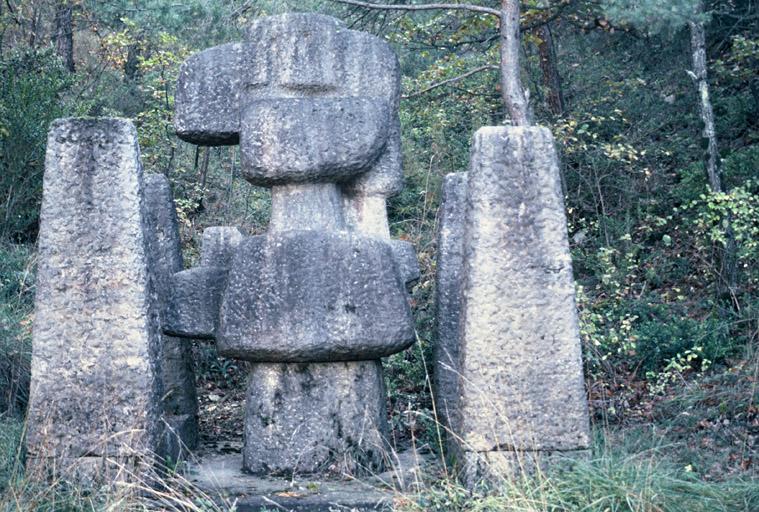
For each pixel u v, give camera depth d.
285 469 5.20
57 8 14.34
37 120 10.26
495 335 4.73
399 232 10.77
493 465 4.67
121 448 4.68
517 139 4.80
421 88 11.11
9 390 6.54
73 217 4.77
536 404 4.73
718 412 6.95
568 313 4.75
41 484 4.56
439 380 5.78
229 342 5.18
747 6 12.82
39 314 4.74
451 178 5.93
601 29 13.23
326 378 5.27
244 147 5.27
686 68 12.65
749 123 12.00
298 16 5.43
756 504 4.72
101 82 13.67
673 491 4.70
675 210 10.00
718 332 8.45
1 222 10.11
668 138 12.12
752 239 9.16
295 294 5.09
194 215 11.48
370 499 4.68
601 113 12.02
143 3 12.02
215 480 5.06
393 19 11.16
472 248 4.78
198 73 5.55
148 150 11.66
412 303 9.12
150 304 4.82
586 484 4.50
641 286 10.12
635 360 8.38
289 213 5.29
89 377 4.71
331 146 5.23
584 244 10.87
